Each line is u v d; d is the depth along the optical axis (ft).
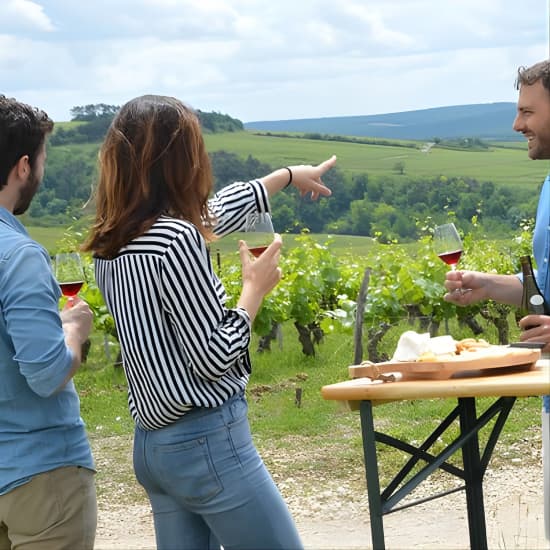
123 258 9.42
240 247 9.93
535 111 12.71
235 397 9.59
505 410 11.46
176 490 9.57
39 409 10.00
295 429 28.60
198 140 9.70
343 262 48.49
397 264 40.63
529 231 52.95
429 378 10.39
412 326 42.73
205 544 10.13
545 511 12.88
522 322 11.76
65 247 42.63
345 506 21.04
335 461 24.81
